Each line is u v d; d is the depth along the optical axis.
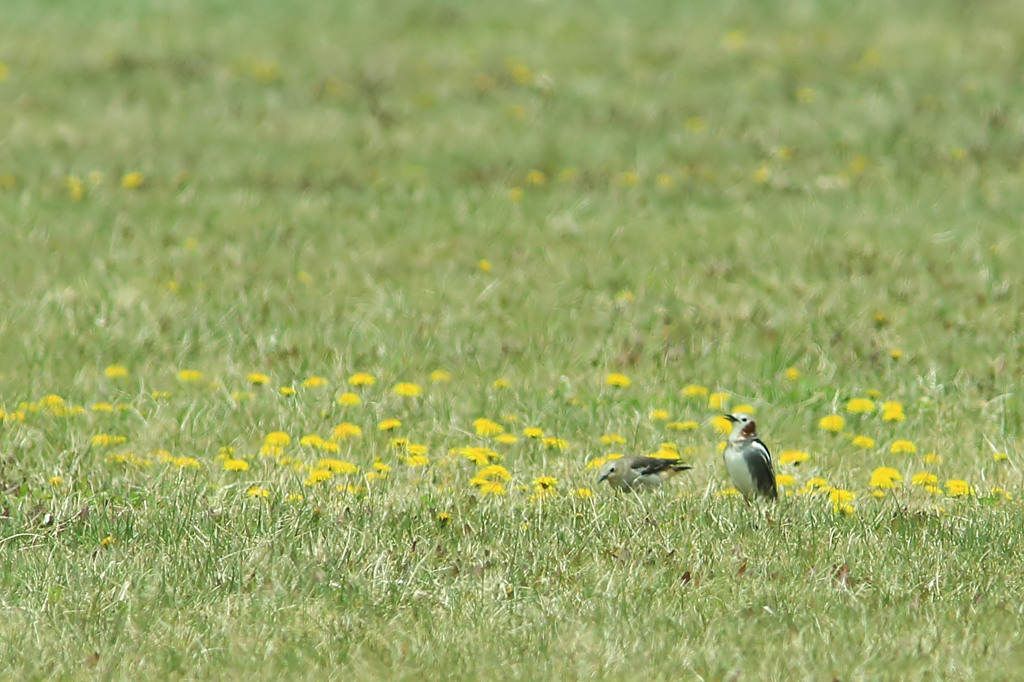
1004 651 8.40
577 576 9.47
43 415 13.32
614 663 8.30
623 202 22.50
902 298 17.69
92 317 16.59
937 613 8.95
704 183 23.59
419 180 23.66
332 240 20.17
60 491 11.31
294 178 23.67
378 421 13.68
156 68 29.78
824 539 10.26
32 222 20.73
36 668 8.23
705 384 15.02
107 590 9.16
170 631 8.63
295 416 13.63
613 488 11.56
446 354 15.69
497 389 14.62
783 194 23.06
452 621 8.85
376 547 9.91
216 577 9.33
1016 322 16.80
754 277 18.61
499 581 9.32
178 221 20.92
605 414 13.98
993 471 12.55
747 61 30.34
